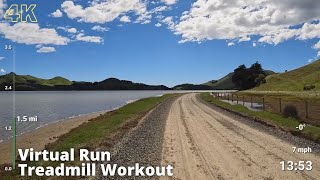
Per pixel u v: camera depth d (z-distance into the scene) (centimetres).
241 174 1309
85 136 2364
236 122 3067
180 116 3728
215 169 1390
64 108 8338
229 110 4434
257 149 1795
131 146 1941
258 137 2197
